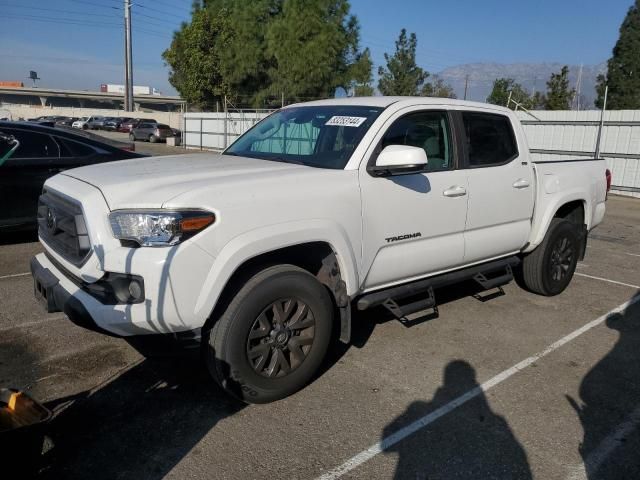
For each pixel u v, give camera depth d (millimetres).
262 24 30703
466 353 4391
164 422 3279
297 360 3543
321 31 28172
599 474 2957
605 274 7000
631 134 16328
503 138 4977
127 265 2992
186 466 2893
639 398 3771
